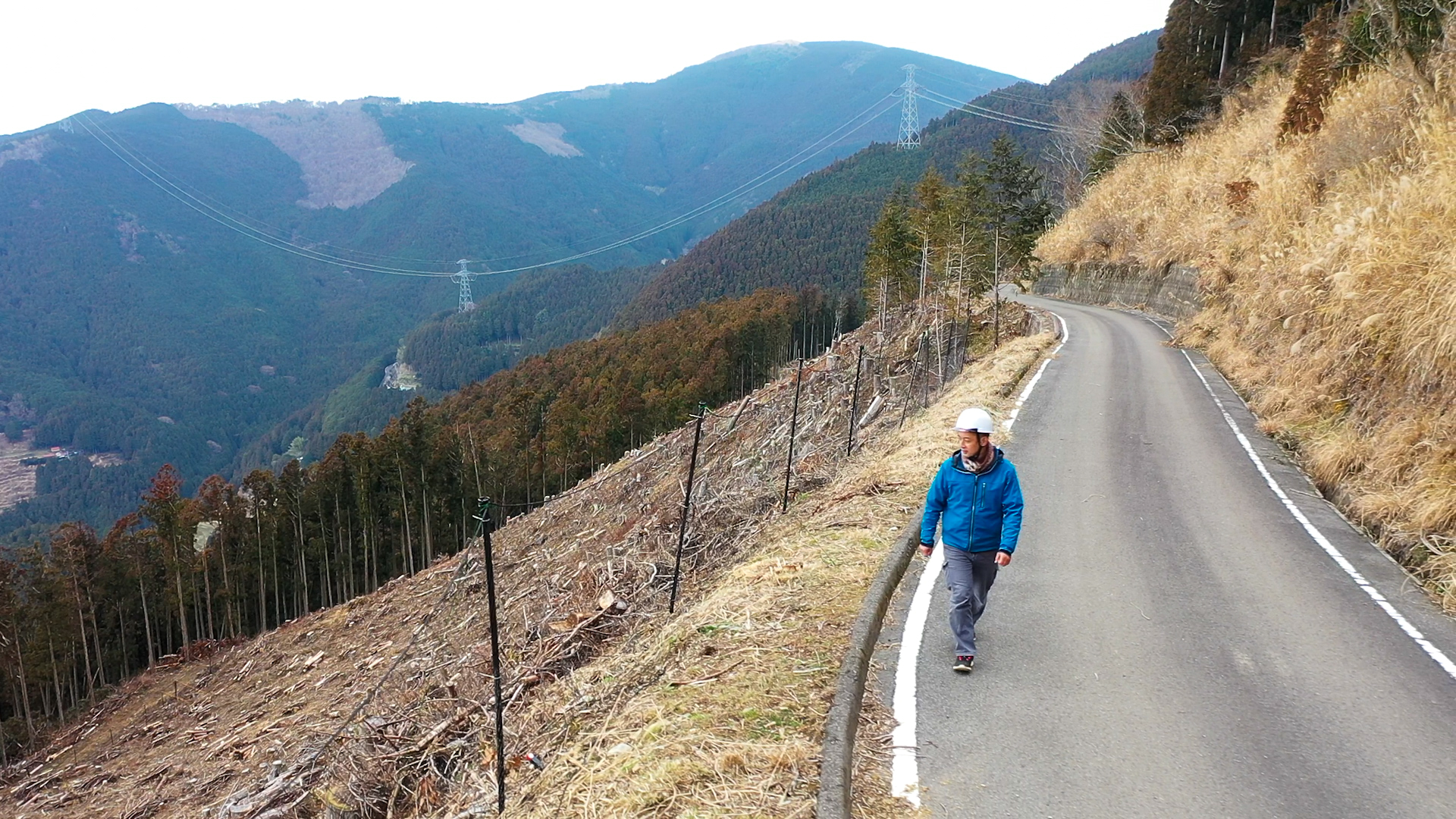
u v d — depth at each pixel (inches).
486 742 316.2
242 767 700.7
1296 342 543.5
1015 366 745.6
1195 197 1263.5
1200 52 1963.6
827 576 257.6
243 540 2262.6
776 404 901.8
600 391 3088.1
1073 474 404.5
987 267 1537.9
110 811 756.6
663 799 144.8
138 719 1288.1
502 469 2460.6
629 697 221.9
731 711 175.2
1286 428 462.6
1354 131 725.3
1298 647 217.2
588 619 403.5
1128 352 828.0
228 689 1216.8
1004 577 272.5
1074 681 198.4
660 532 515.5
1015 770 159.2
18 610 1795.0
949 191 1651.1
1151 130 1959.9
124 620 2094.0
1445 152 499.5
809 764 153.0
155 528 2212.1
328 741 434.9
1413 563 278.2
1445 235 406.6
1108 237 1567.4
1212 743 169.2
